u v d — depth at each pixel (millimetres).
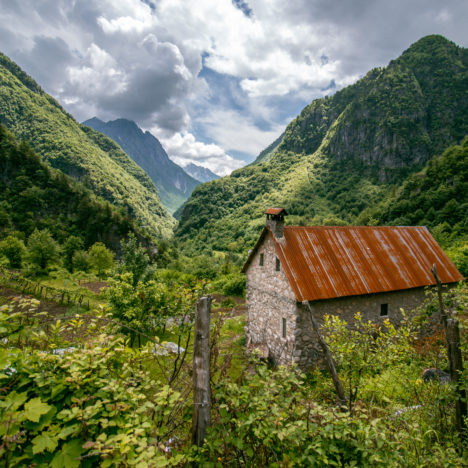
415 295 18422
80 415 3295
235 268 61312
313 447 3680
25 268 46781
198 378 4371
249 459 4137
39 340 4789
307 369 15586
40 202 97000
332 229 19109
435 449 5438
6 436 2770
